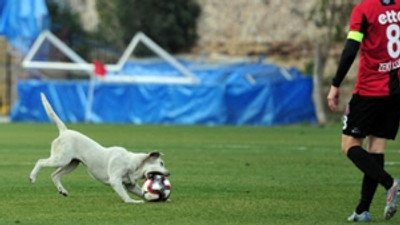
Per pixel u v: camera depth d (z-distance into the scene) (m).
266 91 125.25
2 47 160.38
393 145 85.31
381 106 33.66
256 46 171.25
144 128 113.75
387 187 32.91
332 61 158.00
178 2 176.00
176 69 139.25
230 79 136.75
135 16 177.12
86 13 185.00
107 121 132.25
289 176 53.38
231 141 88.75
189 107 127.62
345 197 42.81
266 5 171.75
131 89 130.50
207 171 56.59
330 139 92.38
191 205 39.31
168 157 68.12
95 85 132.38
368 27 33.34
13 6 129.62
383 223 34.25
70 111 134.00
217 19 176.00
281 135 99.12
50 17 178.75
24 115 136.00
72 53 137.50
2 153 72.44
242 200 41.41
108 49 174.38
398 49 33.38
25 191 44.91
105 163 39.75
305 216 36.19
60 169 41.22
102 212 37.03
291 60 168.12
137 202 39.78
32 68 140.25
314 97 127.19
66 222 34.34
